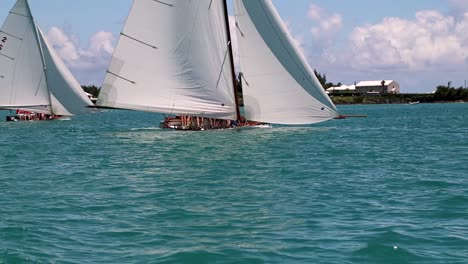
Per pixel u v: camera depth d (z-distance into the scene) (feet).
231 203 66.90
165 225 56.54
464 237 51.06
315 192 73.20
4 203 67.05
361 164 100.17
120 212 62.34
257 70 149.89
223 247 48.91
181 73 154.40
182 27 153.07
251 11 147.95
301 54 148.05
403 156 112.16
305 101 148.87
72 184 81.35
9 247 48.57
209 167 97.14
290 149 121.39
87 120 287.89
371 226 55.11
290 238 51.49
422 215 59.47
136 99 155.43
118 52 154.40
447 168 94.48
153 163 103.30
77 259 45.98
